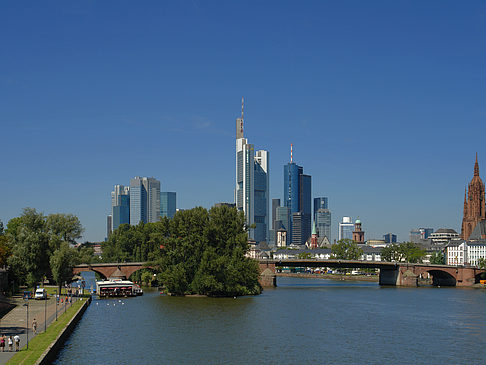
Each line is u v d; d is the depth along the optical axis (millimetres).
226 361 92188
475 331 122312
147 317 135625
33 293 165625
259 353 98250
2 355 77312
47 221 177875
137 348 100062
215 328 121812
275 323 130000
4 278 153250
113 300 173250
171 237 187500
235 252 179750
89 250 182000
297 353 98812
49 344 86125
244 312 147125
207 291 183625
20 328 101562
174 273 179250
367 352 100312
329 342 108812
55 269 157125
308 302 175500
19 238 164000
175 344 104188
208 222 184625
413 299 191500
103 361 89938
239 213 189625
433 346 106000
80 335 110562
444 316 145875
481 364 92562
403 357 96812
